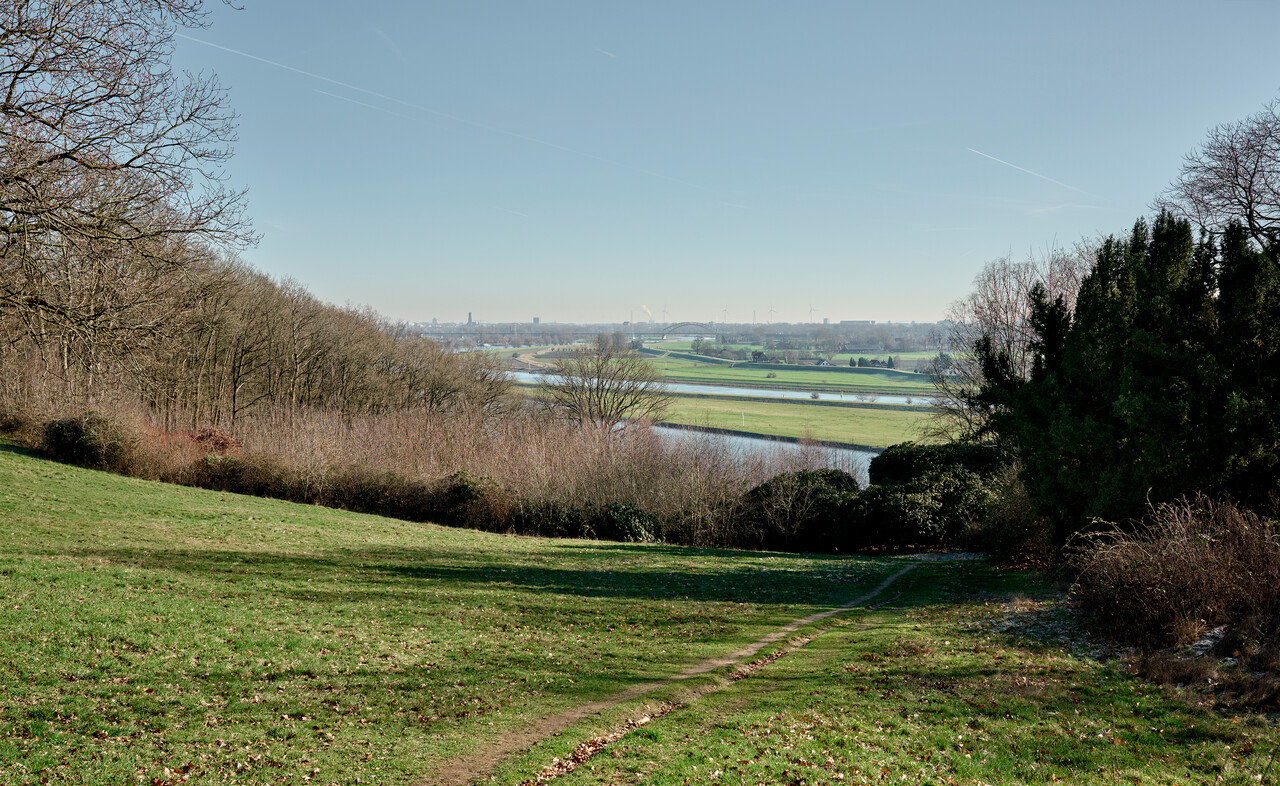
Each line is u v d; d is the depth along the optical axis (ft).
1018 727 34.04
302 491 126.21
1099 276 76.43
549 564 84.89
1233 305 58.08
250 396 198.08
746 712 37.70
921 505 115.14
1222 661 39.19
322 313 217.56
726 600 68.80
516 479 134.31
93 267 56.80
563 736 33.99
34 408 121.08
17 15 50.70
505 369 251.19
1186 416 55.98
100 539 71.10
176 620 46.24
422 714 36.14
